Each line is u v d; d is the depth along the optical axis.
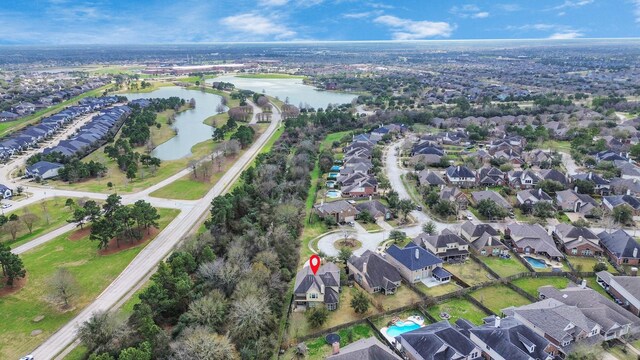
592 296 88.31
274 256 104.25
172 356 74.00
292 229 125.56
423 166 187.00
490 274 107.19
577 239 118.75
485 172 171.25
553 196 154.62
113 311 88.12
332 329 86.25
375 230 132.88
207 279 96.31
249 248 110.06
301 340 83.81
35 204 155.00
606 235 119.56
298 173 171.00
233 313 83.81
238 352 78.12
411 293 99.44
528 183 164.50
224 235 118.69
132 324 80.94
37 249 121.88
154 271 108.81
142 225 133.38
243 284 91.00
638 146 194.00
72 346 82.56
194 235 120.50
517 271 108.44
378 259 103.56
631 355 77.81
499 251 116.50
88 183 178.62
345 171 177.62
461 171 169.75
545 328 80.38
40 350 81.62
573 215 141.88
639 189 152.12
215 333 79.81
